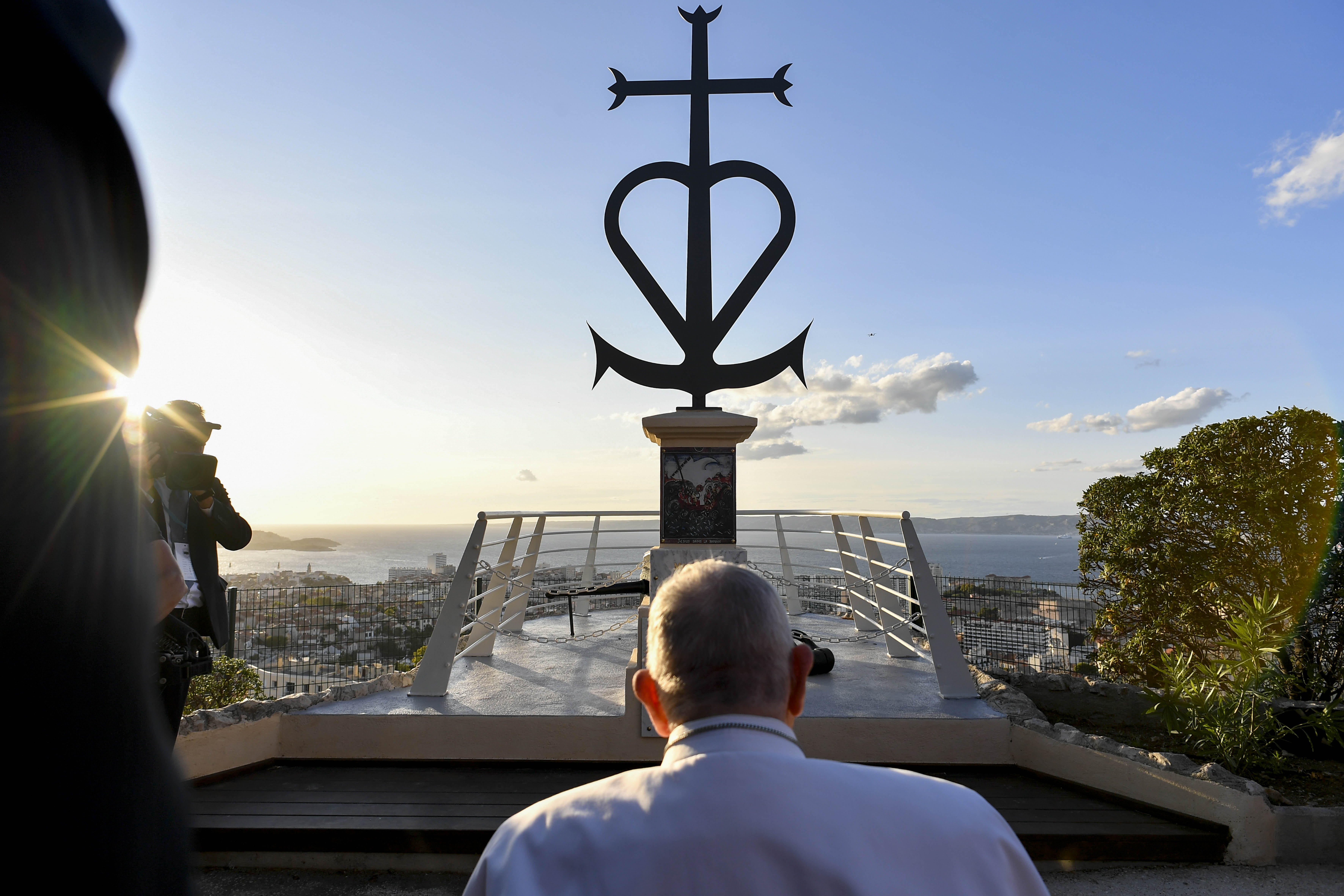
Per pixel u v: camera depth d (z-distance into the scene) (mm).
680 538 5816
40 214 322
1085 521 15539
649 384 5938
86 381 346
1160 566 13203
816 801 1099
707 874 1040
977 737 4906
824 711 5059
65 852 358
